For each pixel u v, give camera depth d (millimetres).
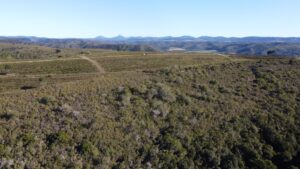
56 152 29484
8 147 28484
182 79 56625
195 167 32812
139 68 93812
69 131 32375
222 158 34375
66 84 48844
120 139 33312
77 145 30984
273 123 41469
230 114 42688
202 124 39312
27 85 63031
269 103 47906
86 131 33062
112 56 120188
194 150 34406
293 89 54125
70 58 112562
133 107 40062
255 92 52531
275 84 57000
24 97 41000
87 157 29969
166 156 32562
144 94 44531
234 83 57031
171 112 40812
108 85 48188
